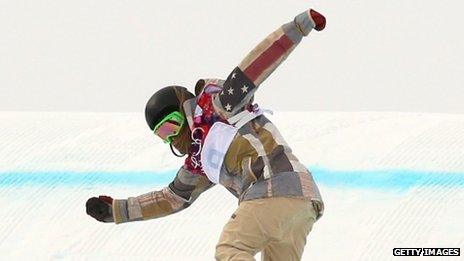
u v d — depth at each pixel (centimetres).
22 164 3181
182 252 2581
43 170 3134
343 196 2905
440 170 3066
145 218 2006
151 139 3409
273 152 1861
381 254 2547
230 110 1842
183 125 1903
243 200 1852
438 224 2709
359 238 2638
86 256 2566
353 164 3133
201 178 1966
